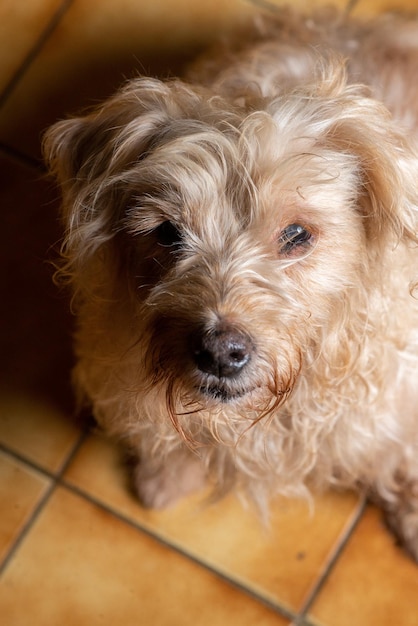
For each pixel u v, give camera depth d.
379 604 0.80
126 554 0.82
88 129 0.66
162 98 0.65
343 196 0.64
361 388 0.70
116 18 0.90
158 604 0.81
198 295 0.62
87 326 0.71
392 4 0.90
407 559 0.81
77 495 0.83
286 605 0.80
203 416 0.69
